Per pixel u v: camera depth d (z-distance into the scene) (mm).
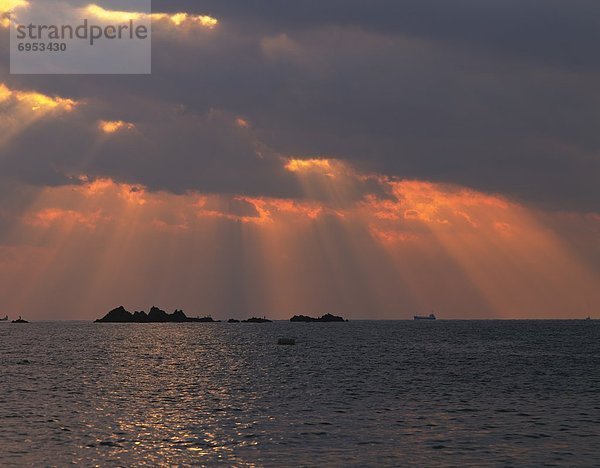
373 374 100625
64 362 122438
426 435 53188
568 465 44688
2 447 47875
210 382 90000
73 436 51719
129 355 143000
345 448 48750
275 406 67688
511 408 66375
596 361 124812
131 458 45344
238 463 44406
